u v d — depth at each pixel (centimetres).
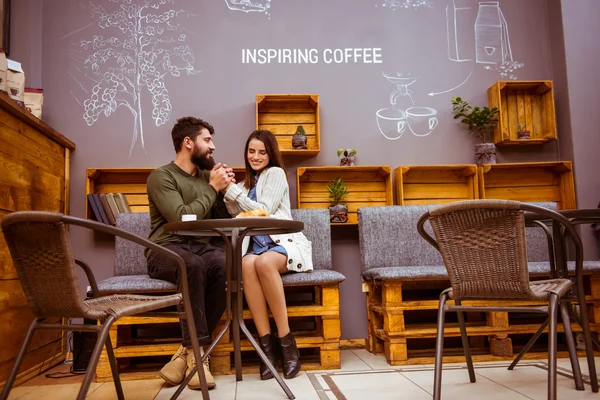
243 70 344
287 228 207
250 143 268
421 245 312
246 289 235
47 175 287
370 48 353
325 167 326
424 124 350
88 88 332
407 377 229
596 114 340
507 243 154
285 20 351
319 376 235
